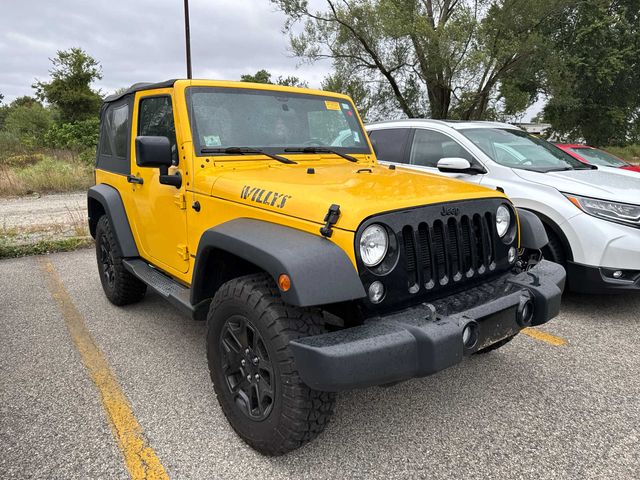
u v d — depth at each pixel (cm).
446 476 240
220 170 309
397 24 1812
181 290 334
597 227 421
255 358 247
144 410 297
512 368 349
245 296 242
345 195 241
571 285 441
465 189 278
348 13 1933
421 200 246
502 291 271
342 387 206
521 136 577
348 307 236
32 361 363
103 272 487
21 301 498
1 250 687
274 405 234
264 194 261
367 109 2138
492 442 265
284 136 347
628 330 415
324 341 212
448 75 1867
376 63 2044
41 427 279
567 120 3134
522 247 316
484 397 310
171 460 251
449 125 560
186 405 303
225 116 329
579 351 376
